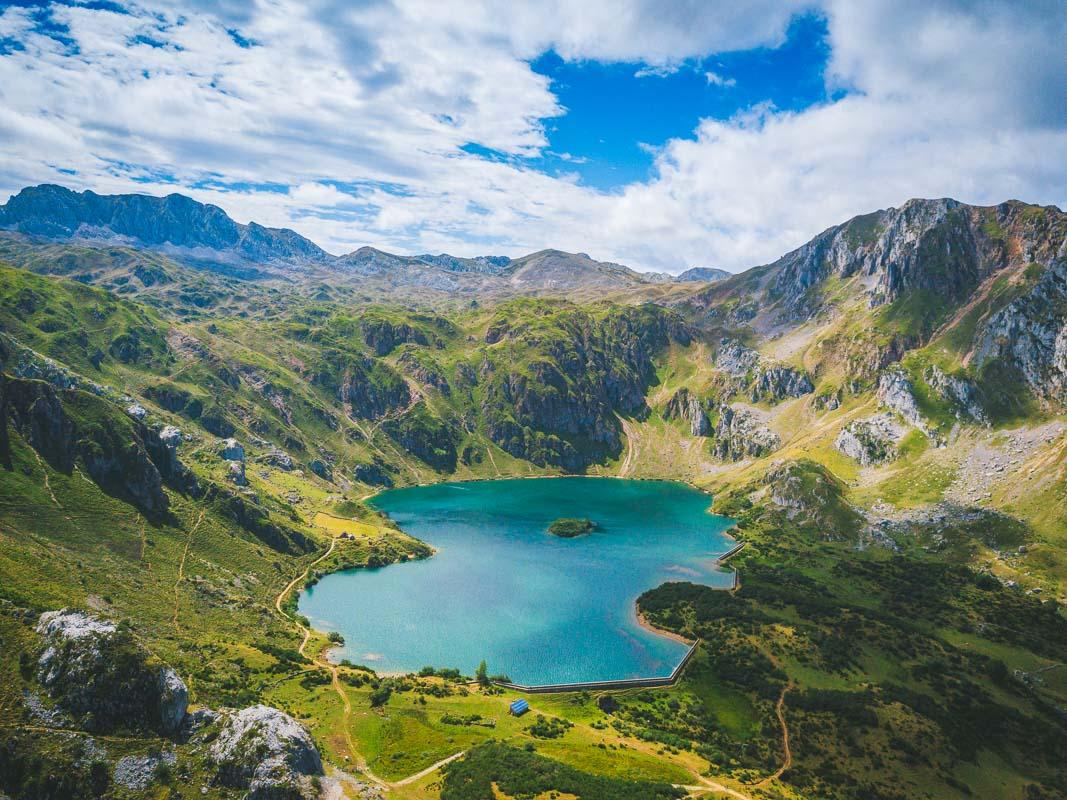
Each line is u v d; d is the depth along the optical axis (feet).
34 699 461.37
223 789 451.94
